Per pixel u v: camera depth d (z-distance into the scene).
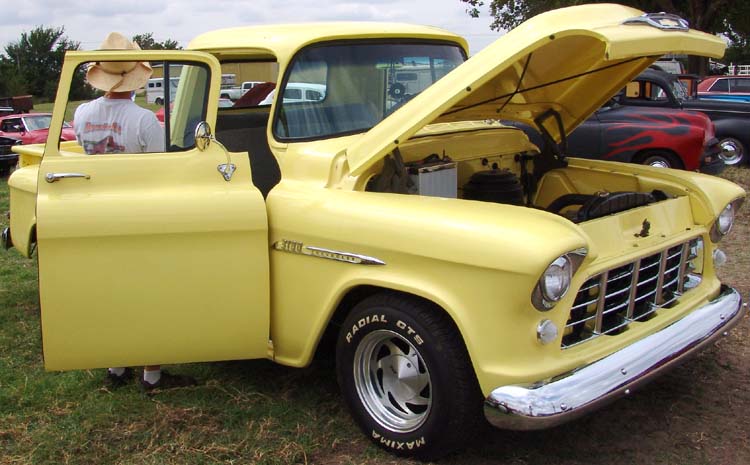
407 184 3.58
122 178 3.36
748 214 7.95
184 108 3.69
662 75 9.77
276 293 3.54
